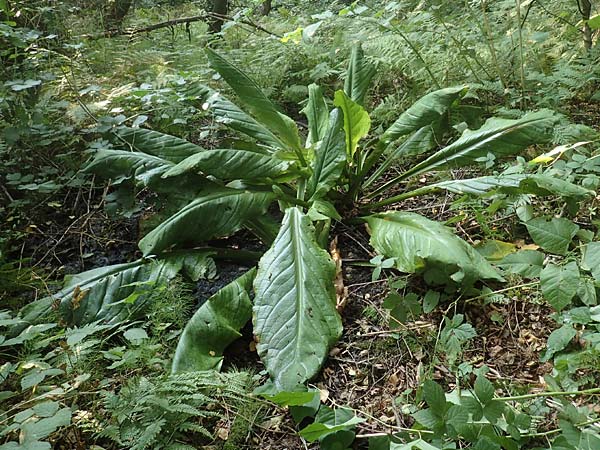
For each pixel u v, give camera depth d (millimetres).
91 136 4320
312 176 3514
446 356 2680
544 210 3537
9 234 3619
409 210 3812
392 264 2959
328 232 3457
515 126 3338
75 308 2941
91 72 5094
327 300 2746
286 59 5598
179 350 2678
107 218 3865
